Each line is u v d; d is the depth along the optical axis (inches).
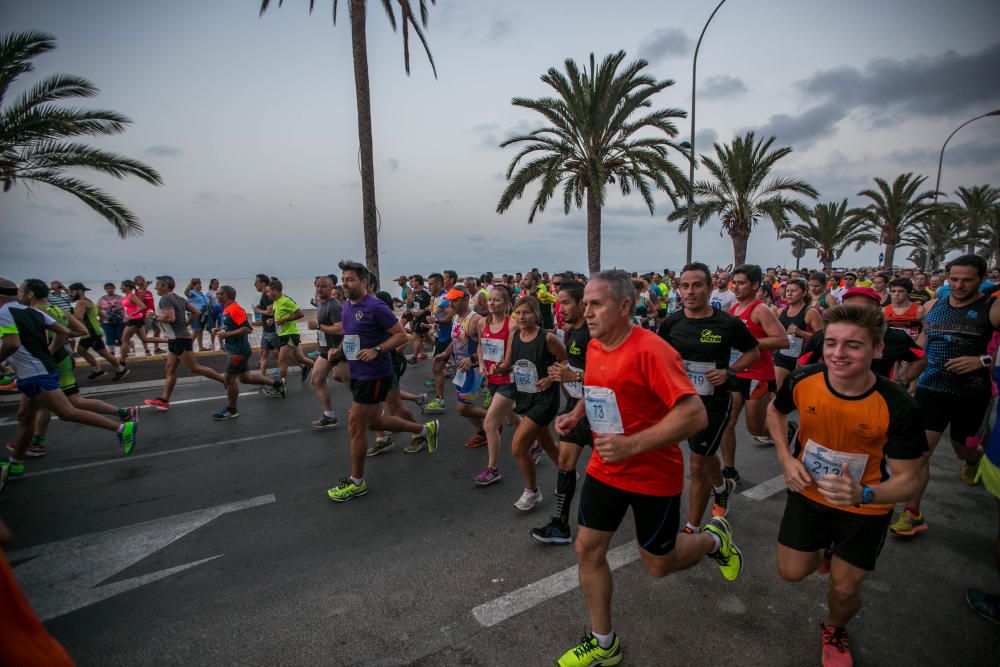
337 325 228.7
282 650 95.3
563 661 88.4
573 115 622.5
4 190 376.8
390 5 514.9
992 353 131.3
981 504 152.2
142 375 366.6
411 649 95.2
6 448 214.7
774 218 785.6
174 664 92.0
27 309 174.9
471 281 332.2
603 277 81.2
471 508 155.1
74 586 116.9
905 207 1047.0
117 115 389.7
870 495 74.5
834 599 87.4
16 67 354.9
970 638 96.0
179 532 141.8
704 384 128.4
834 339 77.9
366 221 493.0
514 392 168.4
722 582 114.3
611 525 86.5
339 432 234.8
